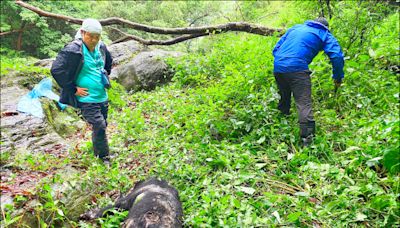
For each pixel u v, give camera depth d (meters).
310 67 5.64
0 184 3.86
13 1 16.84
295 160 4.30
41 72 7.64
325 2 7.11
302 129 4.68
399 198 3.67
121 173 4.34
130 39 10.27
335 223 3.30
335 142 4.75
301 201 3.61
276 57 4.89
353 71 5.73
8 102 6.13
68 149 4.99
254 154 4.60
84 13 19.17
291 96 5.65
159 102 7.05
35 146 4.99
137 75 8.72
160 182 3.71
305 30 4.79
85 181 3.95
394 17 7.46
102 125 4.48
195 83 8.05
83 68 4.29
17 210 3.36
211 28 8.20
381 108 5.45
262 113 5.07
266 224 3.18
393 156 3.74
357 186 3.73
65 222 3.52
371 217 3.40
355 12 6.45
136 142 5.31
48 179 3.86
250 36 9.47
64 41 18.34
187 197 3.76
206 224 3.17
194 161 4.45
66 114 6.59
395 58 6.32
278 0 13.05
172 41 8.95
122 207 3.59
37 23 16.83
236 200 3.34
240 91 5.59
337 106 5.68
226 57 7.94
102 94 4.54
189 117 5.68
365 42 6.57
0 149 4.72
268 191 3.88
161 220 2.95
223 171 4.23
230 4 17.09
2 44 17.94
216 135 5.08
